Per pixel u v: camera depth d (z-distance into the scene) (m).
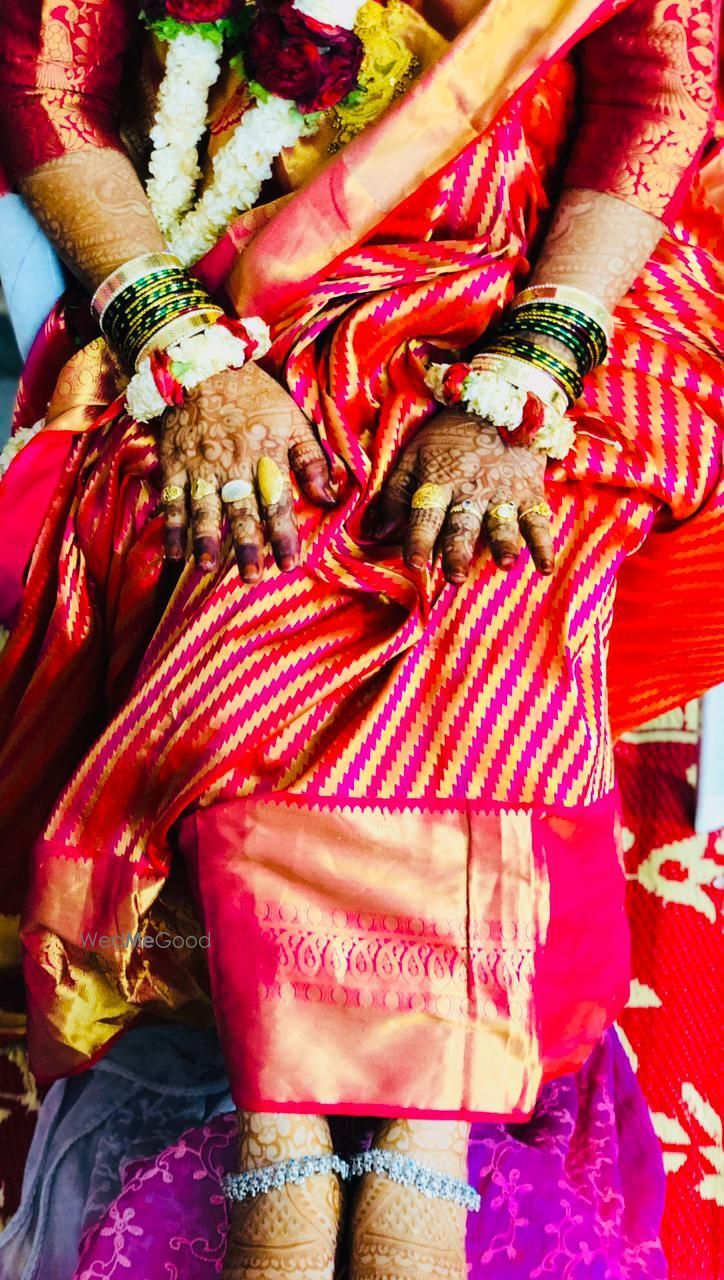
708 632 1.89
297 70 1.49
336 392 1.56
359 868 1.43
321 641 1.50
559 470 1.58
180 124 1.62
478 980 1.44
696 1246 1.73
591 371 1.65
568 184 1.65
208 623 1.49
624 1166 1.71
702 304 1.74
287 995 1.41
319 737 1.48
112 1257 1.42
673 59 1.58
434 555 1.48
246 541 1.45
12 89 1.65
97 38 1.64
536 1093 1.46
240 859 1.43
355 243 1.57
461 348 1.65
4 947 1.85
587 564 1.58
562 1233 1.48
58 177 1.64
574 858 1.50
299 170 1.61
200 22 1.53
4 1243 1.65
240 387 1.54
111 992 1.62
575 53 1.65
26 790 1.79
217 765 1.45
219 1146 1.53
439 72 1.51
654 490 1.62
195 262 1.67
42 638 1.77
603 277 1.60
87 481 1.66
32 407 1.87
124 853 1.52
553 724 1.49
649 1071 1.91
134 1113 1.71
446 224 1.63
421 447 1.55
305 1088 1.39
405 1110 1.40
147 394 1.54
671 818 2.22
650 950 2.05
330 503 1.53
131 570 1.64
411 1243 1.35
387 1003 1.42
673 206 1.63
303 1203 1.36
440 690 1.50
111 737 1.50
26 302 1.80
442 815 1.45
